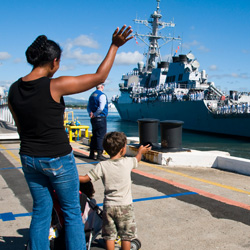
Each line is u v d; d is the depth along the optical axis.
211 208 4.03
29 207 4.04
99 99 7.37
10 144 11.04
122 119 61.91
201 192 4.80
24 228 3.34
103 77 2.12
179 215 3.75
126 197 2.45
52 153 2.06
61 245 2.41
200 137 32.50
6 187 5.05
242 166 6.40
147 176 5.93
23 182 5.39
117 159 2.54
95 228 2.62
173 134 7.55
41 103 2.00
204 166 7.16
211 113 34.16
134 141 9.57
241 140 29.86
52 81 2.04
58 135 2.08
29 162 2.09
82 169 6.58
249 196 4.63
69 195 2.19
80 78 2.06
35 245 2.17
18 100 2.04
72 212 2.23
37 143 2.06
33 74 2.14
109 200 2.45
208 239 3.07
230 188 5.11
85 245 2.29
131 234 2.44
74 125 12.38
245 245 2.94
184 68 42.91
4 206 4.08
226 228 3.36
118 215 2.42
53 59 2.15
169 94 41.41
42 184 2.20
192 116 37.25
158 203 4.21
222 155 7.12
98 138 7.55
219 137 32.50
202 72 42.47
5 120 19.89
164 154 7.18
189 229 3.32
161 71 49.22
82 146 10.40
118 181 2.44
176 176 6.02
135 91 53.84
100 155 7.61
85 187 2.73
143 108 49.53
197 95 36.59
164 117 43.41
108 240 2.44
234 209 3.99
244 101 37.06
